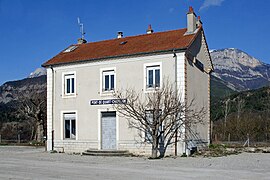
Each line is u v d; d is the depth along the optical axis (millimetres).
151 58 23844
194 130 24297
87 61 26141
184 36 25000
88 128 25859
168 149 22703
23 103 45875
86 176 13727
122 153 23672
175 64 23047
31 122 49594
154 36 27062
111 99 24984
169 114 21984
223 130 43625
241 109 60125
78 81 26594
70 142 26547
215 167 16484
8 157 23078
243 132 42719
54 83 27625
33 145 39844
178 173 14492
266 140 40500
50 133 27469
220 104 70438
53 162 19438
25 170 15773
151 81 23797
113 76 25281
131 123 23984
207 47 27469
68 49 30000
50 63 27672
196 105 25047
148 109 23062
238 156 22484
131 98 24031
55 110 27406
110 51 26156
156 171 15148
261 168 16031
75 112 26531
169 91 22797
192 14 25562
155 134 21703
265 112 55656
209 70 28219
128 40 27969
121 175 13969
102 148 25281
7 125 55500
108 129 25219
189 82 23656
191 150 23375
